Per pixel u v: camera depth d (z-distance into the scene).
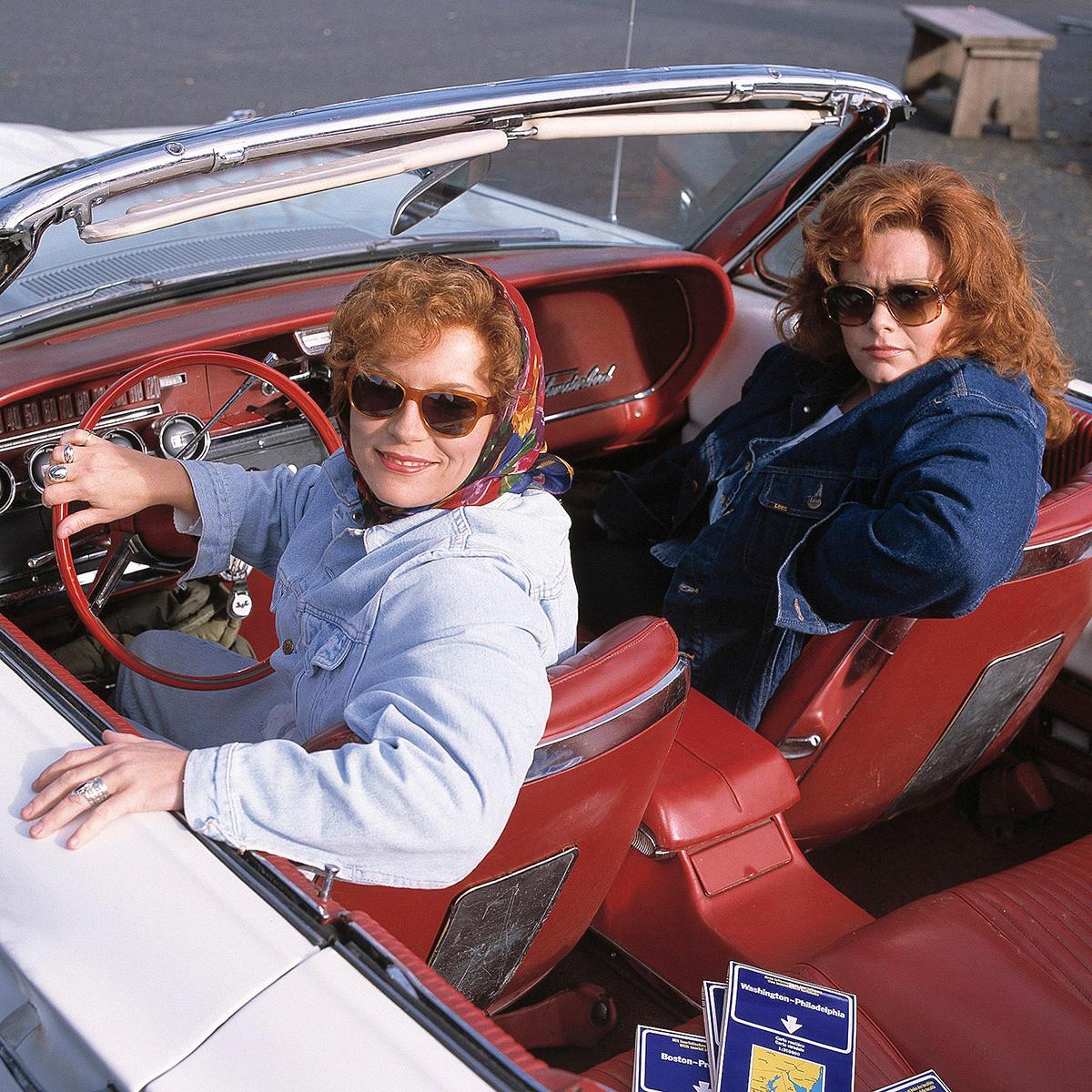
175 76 8.80
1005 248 2.07
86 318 2.37
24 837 1.29
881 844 2.63
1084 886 1.92
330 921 1.21
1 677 1.53
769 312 3.09
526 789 1.51
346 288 2.54
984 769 2.65
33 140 3.21
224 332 2.26
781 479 2.24
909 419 2.07
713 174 2.96
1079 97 10.11
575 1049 2.05
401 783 1.29
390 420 1.46
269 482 1.96
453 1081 1.06
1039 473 1.99
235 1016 1.11
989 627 2.09
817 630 2.07
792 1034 1.39
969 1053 1.59
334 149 1.91
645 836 1.94
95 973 1.15
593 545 2.80
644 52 10.01
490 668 1.37
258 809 1.29
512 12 11.58
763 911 1.98
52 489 1.82
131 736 1.38
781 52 10.36
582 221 3.07
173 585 2.42
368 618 1.49
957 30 8.88
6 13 10.62
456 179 2.34
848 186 2.14
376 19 11.07
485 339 1.45
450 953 1.67
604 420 3.13
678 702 1.66
